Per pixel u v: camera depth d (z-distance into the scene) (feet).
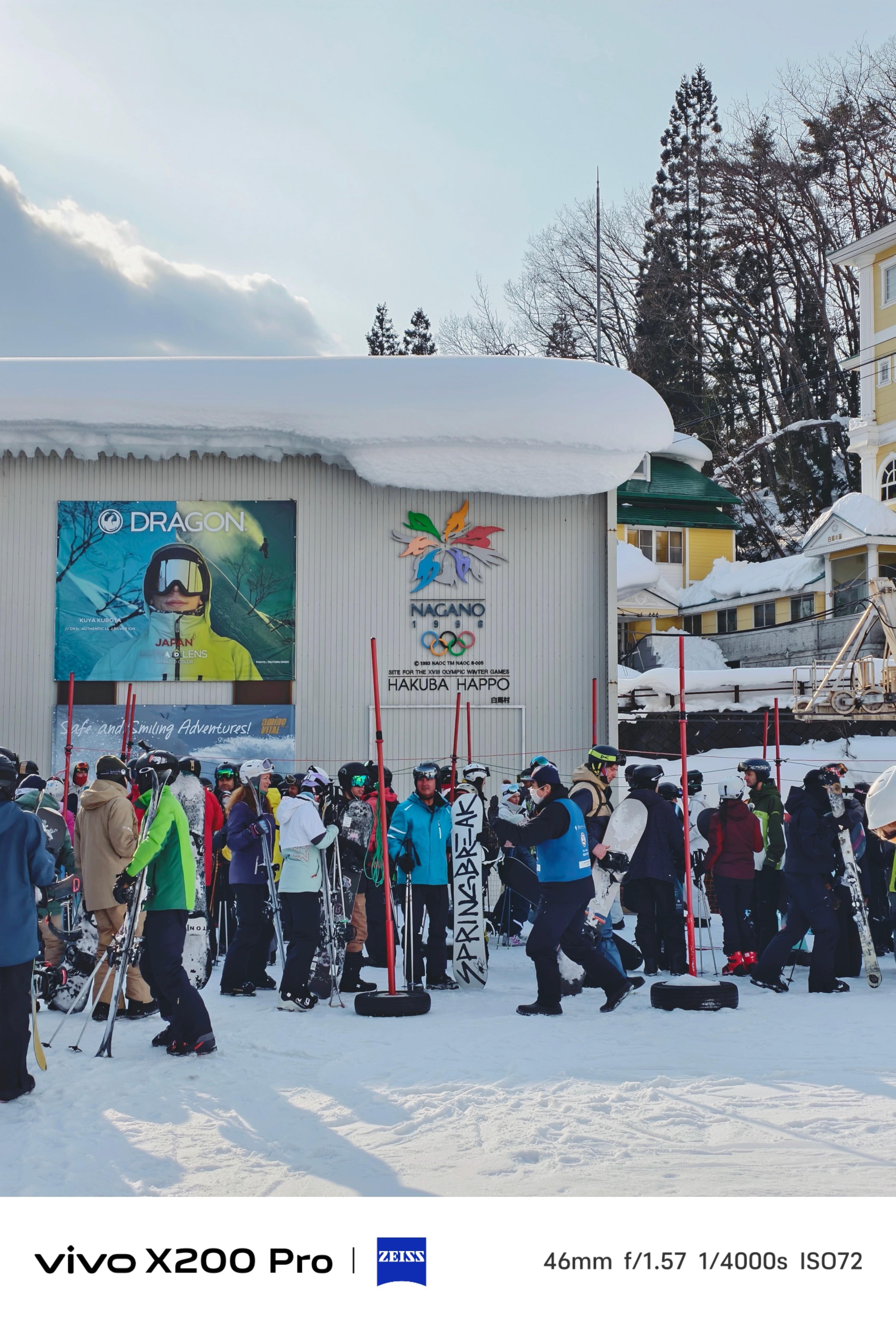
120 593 57.11
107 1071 20.75
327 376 55.98
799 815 30.76
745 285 167.94
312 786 27.86
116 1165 15.16
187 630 56.95
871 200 160.56
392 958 27.25
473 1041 23.56
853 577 108.47
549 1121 17.30
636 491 129.80
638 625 130.21
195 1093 19.13
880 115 157.69
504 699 56.90
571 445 55.52
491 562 57.52
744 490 162.71
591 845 29.86
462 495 57.67
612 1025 25.35
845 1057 21.86
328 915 28.84
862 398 127.85
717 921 50.65
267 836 30.25
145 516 57.41
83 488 57.72
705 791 52.21
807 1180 14.51
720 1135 16.53
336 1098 18.81
